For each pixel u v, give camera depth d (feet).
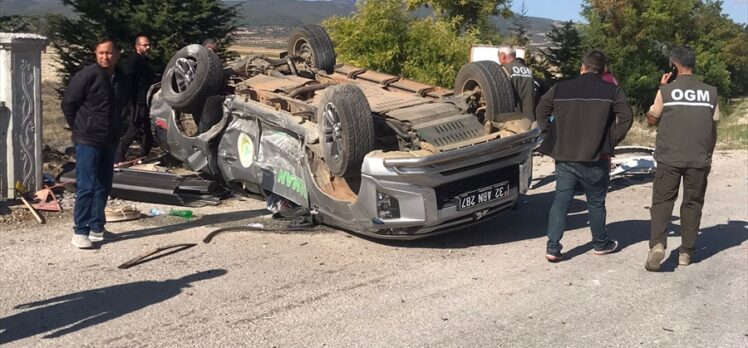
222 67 27.12
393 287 18.25
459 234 23.41
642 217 26.40
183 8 37.91
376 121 22.22
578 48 64.59
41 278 18.17
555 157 20.12
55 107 56.13
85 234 20.75
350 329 15.60
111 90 20.63
